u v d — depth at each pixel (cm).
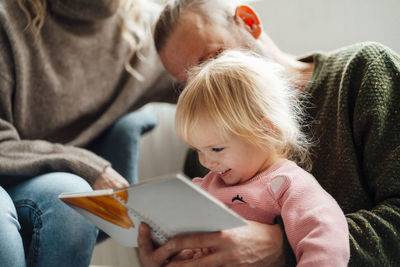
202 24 97
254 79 83
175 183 58
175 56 102
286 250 73
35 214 89
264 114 82
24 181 101
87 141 128
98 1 119
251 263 71
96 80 130
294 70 104
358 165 86
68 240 85
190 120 80
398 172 79
